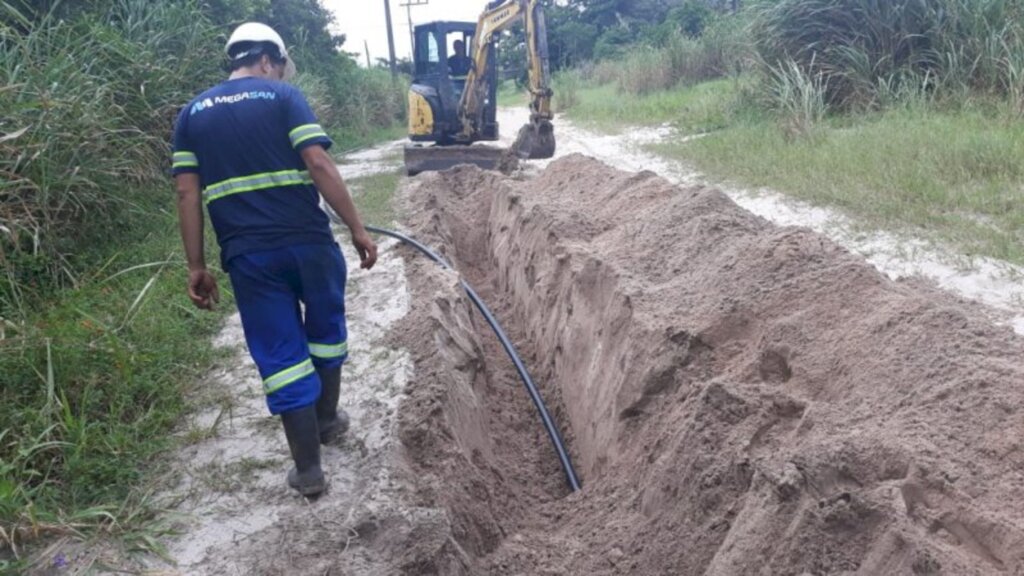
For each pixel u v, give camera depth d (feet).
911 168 28.35
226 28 54.90
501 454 17.80
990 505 8.52
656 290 16.48
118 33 35.04
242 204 12.67
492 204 34.78
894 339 11.36
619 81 88.53
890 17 42.91
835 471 9.30
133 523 12.73
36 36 28.48
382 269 25.09
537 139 43.29
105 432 15.15
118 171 28.89
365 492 13.11
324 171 12.55
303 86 66.18
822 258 14.08
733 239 16.84
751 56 49.98
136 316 19.39
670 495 11.85
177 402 16.63
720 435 11.49
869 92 42.47
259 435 15.43
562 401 19.17
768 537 9.21
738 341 13.74
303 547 11.87
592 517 13.71
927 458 9.02
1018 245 20.86
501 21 45.01
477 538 13.14
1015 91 35.47
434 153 45.44
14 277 20.56
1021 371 9.95
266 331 12.92
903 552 8.11
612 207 24.03
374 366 17.66
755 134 40.57
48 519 12.42
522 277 25.43
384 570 11.16
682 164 37.65
